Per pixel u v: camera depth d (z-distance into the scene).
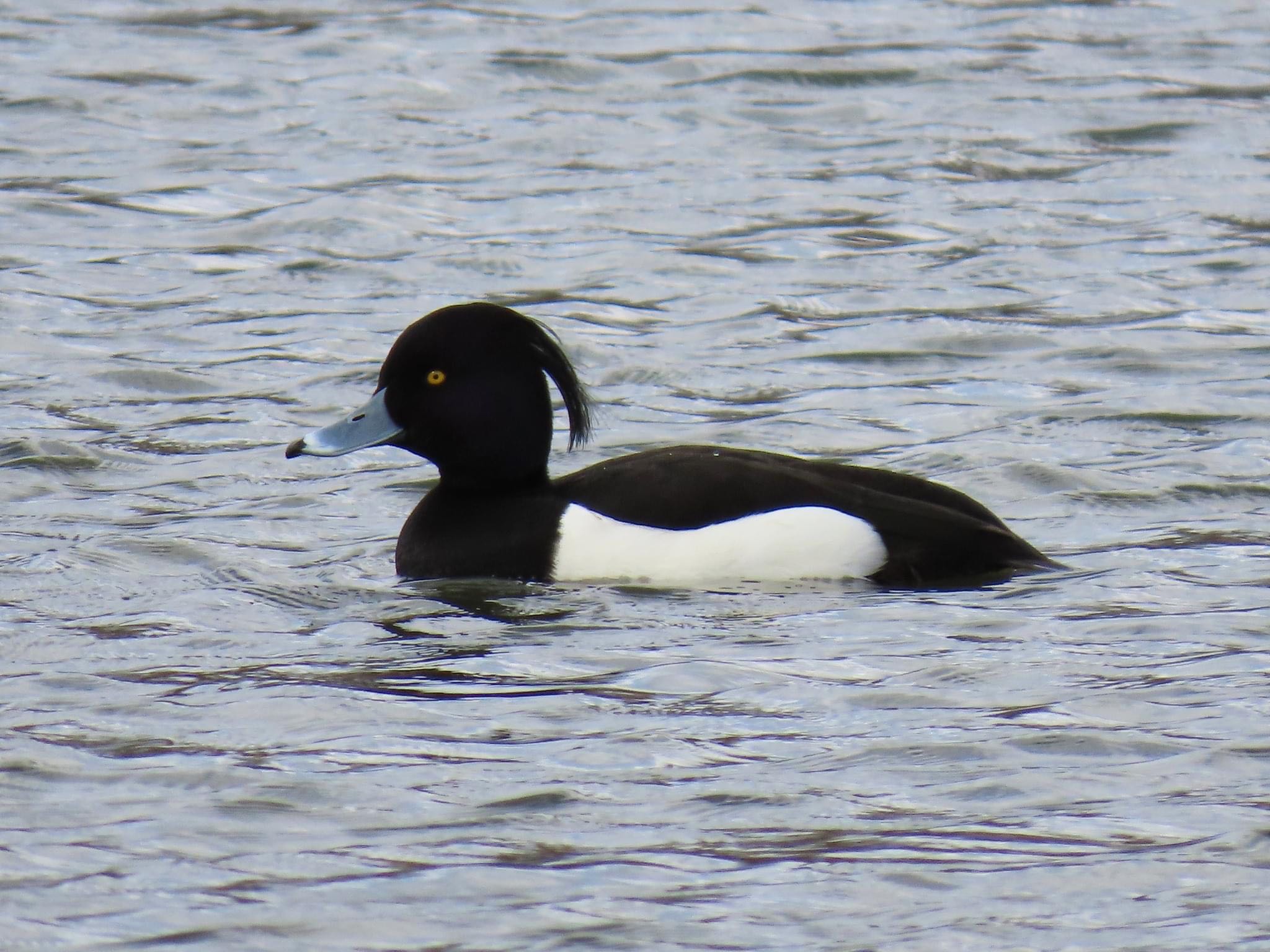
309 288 17.42
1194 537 11.16
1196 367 15.04
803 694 8.63
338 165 21.00
